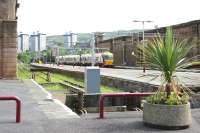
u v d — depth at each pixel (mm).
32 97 17344
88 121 10414
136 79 33906
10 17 36750
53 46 143000
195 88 24469
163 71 9633
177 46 9602
